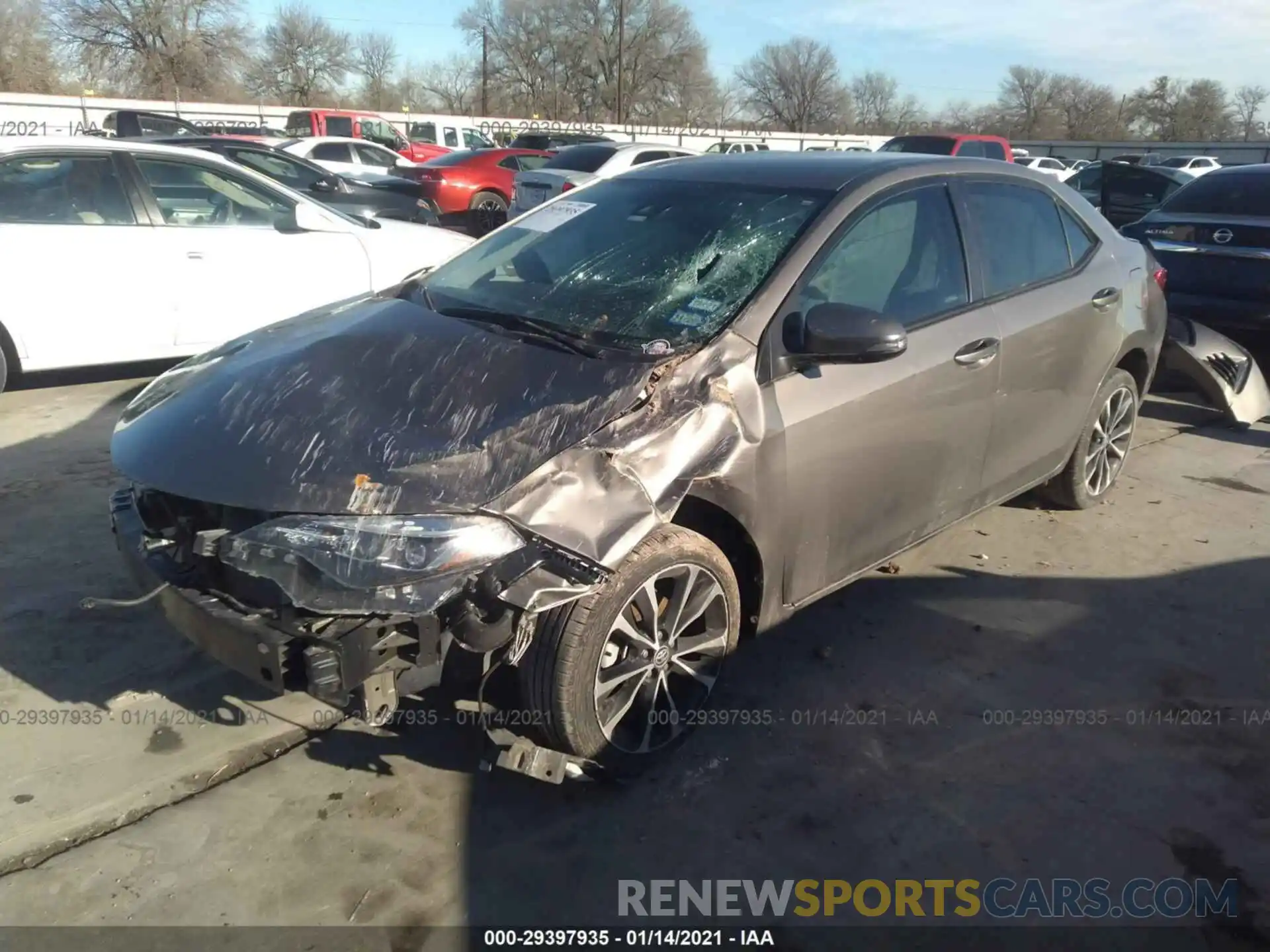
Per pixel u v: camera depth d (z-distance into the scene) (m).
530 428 2.46
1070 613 3.84
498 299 3.28
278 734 2.98
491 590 2.31
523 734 2.67
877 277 3.26
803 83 64.38
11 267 5.60
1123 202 12.07
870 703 3.23
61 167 5.82
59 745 2.89
